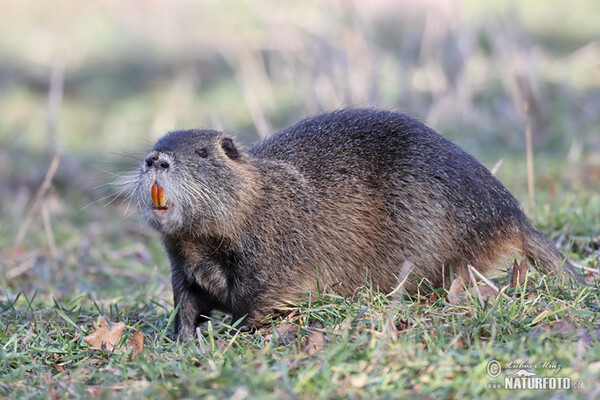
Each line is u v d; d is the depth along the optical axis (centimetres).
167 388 673
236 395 624
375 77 1930
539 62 2308
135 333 823
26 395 699
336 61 1864
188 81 2591
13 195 1862
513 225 959
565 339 720
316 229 905
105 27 3234
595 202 1310
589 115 1994
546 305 812
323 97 1856
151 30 3022
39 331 863
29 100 2639
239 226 882
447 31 2108
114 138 2259
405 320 796
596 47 2586
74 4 3597
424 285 923
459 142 1833
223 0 2995
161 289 1155
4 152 2202
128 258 1410
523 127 1934
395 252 927
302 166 948
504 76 2106
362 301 860
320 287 906
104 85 2719
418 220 920
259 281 888
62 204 1783
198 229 875
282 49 2208
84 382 727
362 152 961
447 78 1978
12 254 1392
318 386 657
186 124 2220
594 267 991
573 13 3177
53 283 1263
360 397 638
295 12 2547
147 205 872
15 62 3000
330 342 759
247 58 2316
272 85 2270
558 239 1112
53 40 3194
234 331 880
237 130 2048
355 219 924
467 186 934
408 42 2334
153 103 2492
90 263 1355
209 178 870
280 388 647
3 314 977
